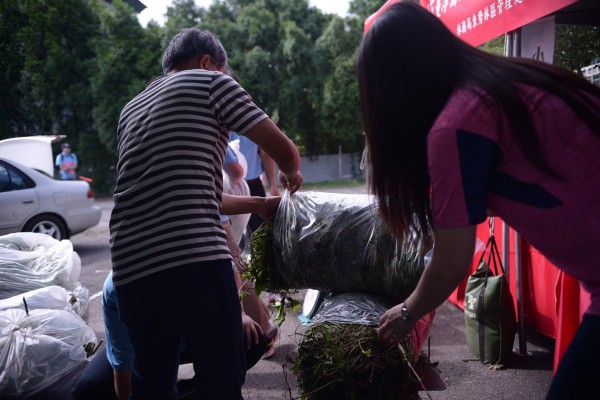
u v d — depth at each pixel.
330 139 22.38
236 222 3.47
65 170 14.33
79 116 19.84
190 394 2.43
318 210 2.00
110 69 18.84
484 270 3.30
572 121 1.22
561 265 1.32
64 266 3.44
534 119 1.21
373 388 1.66
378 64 1.32
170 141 1.75
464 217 1.21
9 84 14.30
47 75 17.25
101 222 11.22
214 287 1.73
